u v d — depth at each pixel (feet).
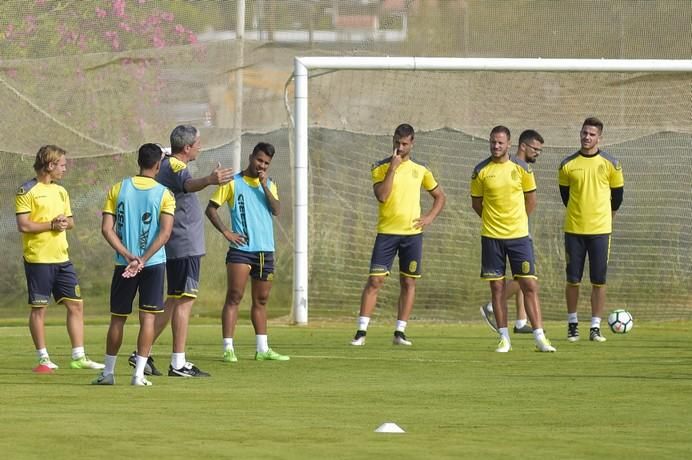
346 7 202.59
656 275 202.80
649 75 205.36
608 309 198.90
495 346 153.38
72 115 185.68
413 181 155.02
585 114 206.59
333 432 79.30
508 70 186.60
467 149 206.08
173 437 76.84
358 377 117.08
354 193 202.18
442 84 205.67
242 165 211.82
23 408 91.86
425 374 120.26
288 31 199.11
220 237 207.31
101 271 209.87
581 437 77.61
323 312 198.80
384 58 184.44
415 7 206.08
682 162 207.51
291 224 214.90
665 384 110.32
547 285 200.54
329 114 202.80
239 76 195.11
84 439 75.92
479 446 73.77
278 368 126.41
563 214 204.03
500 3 209.36
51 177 125.70
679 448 73.26
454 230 202.39
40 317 123.54
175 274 117.70
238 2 196.24
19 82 183.21
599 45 211.00
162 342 158.92
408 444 74.49
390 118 204.44
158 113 190.39
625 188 207.00
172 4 193.26
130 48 190.39
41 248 123.34
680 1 211.00
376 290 155.84
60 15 187.62
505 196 143.64
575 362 132.46
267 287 134.00
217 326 185.88
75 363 126.72
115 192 106.63
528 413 89.76
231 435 77.87
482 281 201.67
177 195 117.50
